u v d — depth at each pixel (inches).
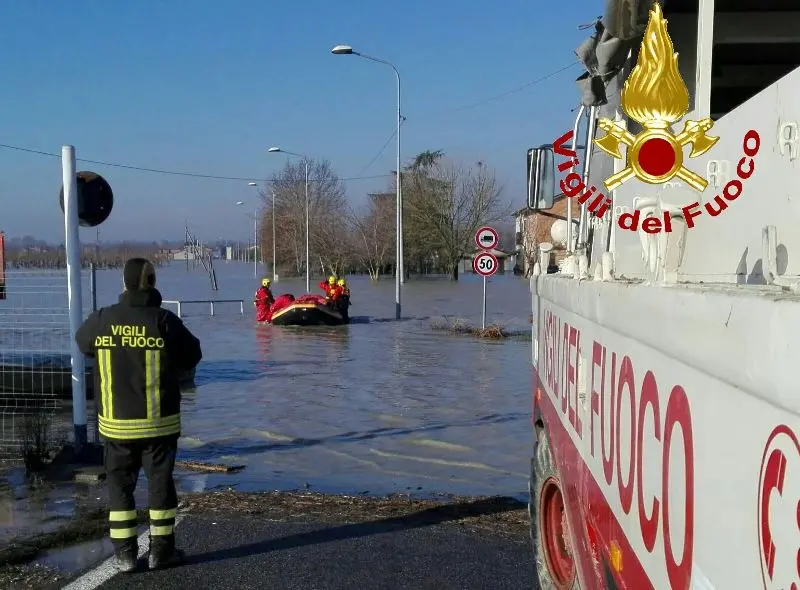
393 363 684.7
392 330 1004.6
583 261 134.0
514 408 473.4
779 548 47.5
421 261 2950.3
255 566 211.2
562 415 143.6
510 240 2471.7
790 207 79.4
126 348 202.2
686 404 64.9
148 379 203.6
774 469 48.0
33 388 398.9
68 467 301.6
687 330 62.3
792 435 45.6
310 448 372.5
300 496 280.4
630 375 84.3
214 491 290.8
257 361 700.0
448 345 829.2
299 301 1070.4
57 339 378.0
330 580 201.8
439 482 313.1
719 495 57.3
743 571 53.0
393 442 385.1
